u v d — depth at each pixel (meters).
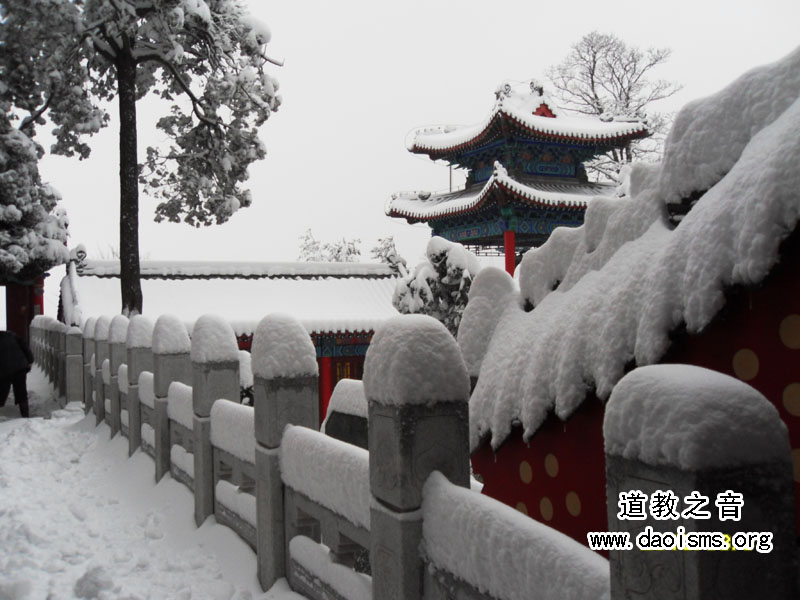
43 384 21.14
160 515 6.98
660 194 3.14
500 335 4.17
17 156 20.14
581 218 32.69
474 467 4.30
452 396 2.95
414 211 35.41
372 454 3.18
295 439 4.45
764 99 2.79
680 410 1.63
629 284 3.03
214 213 23.92
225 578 5.21
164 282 24.17
